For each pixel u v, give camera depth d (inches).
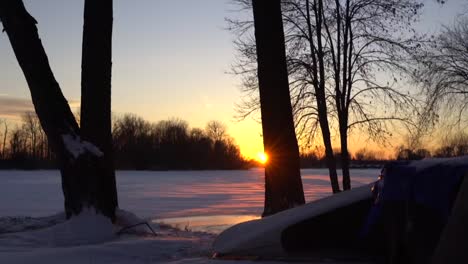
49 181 2278.5
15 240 341.4
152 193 1461.6
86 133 402.3
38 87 385.1
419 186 203.5
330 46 932.6
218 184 2087.8
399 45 895.7
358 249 250.1
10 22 379.2
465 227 153.6
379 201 220.1
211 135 5442.9
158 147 5108.3
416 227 200.7
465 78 993.5
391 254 212.2
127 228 390.6
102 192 382.3
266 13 430.6
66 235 352.2
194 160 5236.2
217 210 895.1
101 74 406.9
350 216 253.8
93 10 408.8
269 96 426.3
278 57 429.7
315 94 926.4
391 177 217.9
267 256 253.9
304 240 255.1
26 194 1403.8
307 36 922.1
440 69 984.3
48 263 266.7
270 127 425.1
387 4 878.4
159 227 453.4
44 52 390.6
